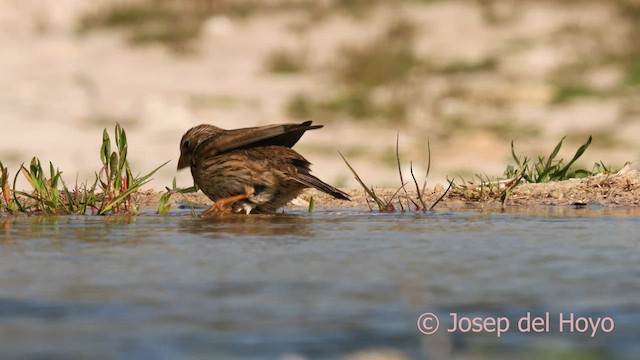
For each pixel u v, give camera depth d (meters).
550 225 9.82
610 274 6.86
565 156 28.25
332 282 6.57
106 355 4.90
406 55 39.16
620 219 10.52
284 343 5.12
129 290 6.32
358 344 5.13
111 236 8.91
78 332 5.33
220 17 46.81
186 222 10.30
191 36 44.38
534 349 5.14
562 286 6.46
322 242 8.45
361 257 7.57
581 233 9.08
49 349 5.00
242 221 10.41
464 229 9.45
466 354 5.06
